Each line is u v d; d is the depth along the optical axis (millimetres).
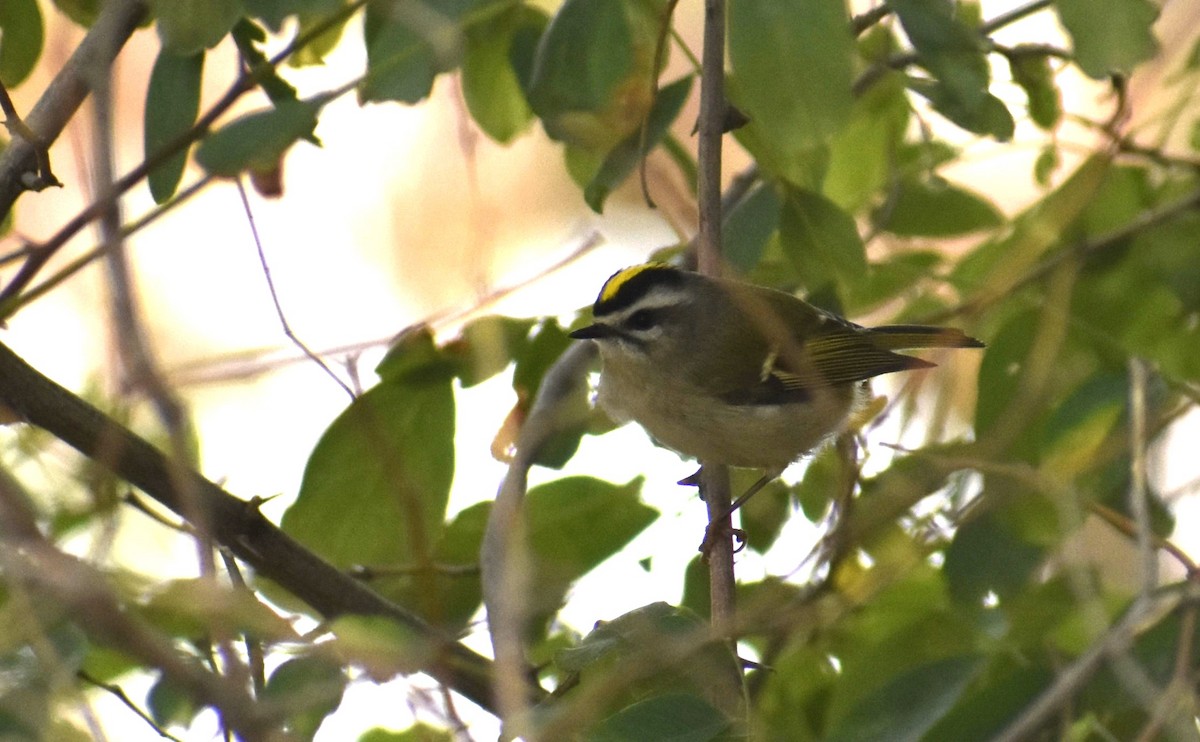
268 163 6484
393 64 6715
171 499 6797
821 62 5738
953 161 9180
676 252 9844
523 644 6496
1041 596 7184
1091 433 7105
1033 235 8281
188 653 5664
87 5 7914
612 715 5719
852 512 7793
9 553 4801
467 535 8234
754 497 8828
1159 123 10141
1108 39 6176
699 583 8211
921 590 7938
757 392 8797
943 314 8867
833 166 9375
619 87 7223
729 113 7539
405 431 7914
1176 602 5844
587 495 8023
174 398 5410
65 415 6555
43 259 6301
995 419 8141
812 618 6855
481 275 8047
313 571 7125
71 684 4938
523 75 7992
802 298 9430
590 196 7477
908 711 6473
